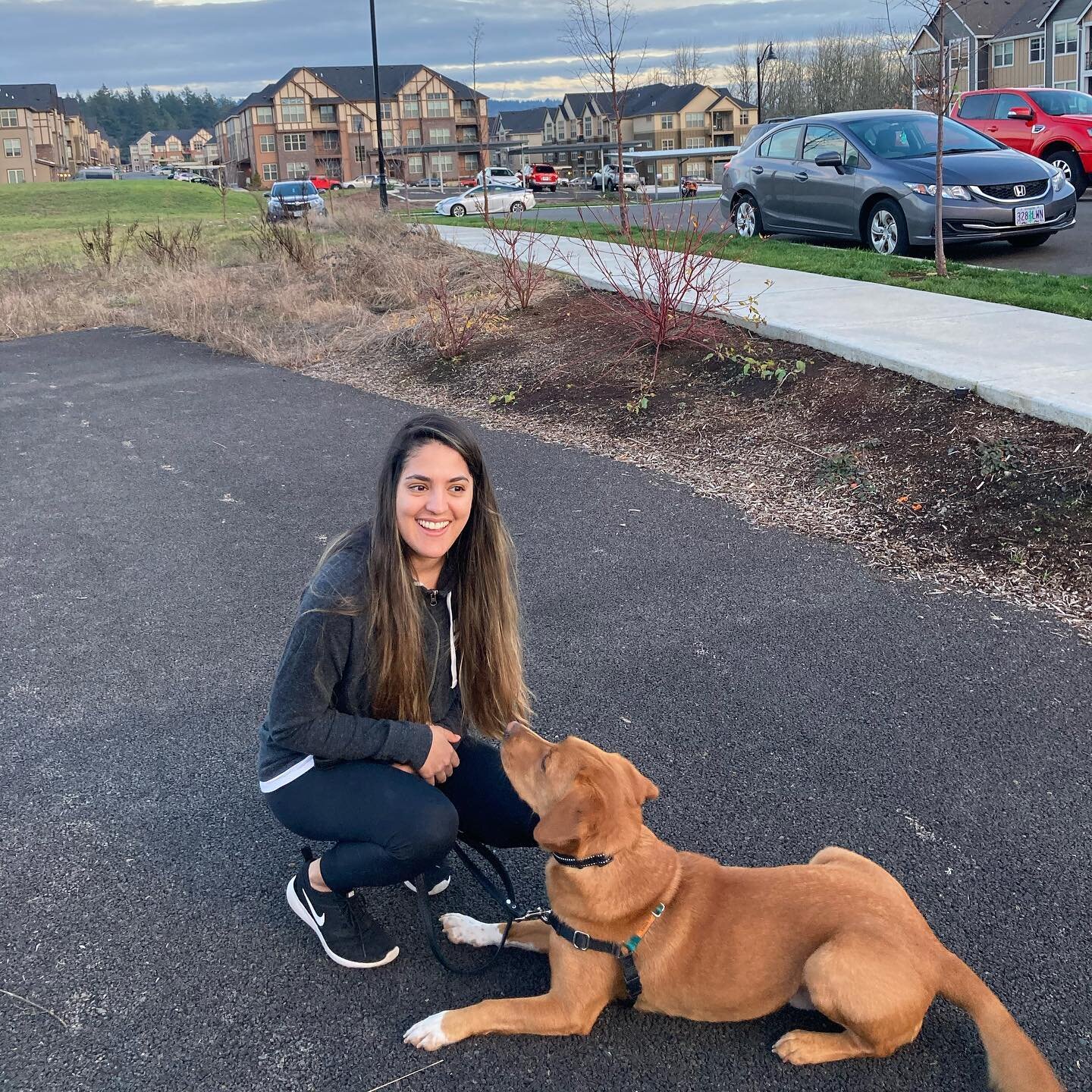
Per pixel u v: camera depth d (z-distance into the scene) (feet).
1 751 13.16
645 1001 8.37
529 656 15.08
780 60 220.23
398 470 8.86
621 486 22.30
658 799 11.59
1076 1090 7.95
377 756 9.05
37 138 408.05
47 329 49.01
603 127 305.12
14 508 23.38
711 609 16.34
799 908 8.08
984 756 12.22
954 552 17.52
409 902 10.30
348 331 41.32
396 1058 8.38
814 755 12.37
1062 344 24.61
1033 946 9.36
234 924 9.97
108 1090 8.12
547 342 33.58
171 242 63.98
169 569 19.35
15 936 9.82
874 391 23.61
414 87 357.82
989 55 182.60
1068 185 39.50
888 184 39.34
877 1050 7.96
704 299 32.24
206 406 32.50
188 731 13.56
